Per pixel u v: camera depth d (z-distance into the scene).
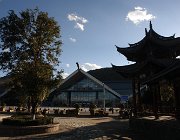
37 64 30.45
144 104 35.69
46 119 28.70
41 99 29.58
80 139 22.50
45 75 29.42
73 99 106.69
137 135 24.53
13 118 29.53
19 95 31.86
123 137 23.27
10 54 30.88
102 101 102.38
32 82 28.53
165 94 38.41
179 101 23.06
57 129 29.19
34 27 31.53
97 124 36.34
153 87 26.75
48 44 31.78
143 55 32.56
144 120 25.09
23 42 31.39
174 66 19.14
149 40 29.98
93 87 104.62
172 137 18.17
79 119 46.41
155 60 24.69
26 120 27.64
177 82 22.47
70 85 107.31
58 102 107.12
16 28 30.97
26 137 24.27
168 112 26.58
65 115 54.94
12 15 31.27
